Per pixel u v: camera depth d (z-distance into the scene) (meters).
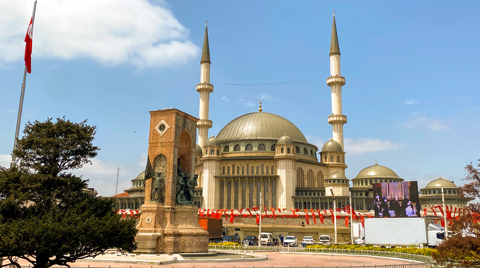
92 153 36.38
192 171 49.31
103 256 40.38
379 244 65.25
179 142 49.53
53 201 32.19
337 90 134.12
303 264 41.72
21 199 29.44
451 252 31.61
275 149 122.88
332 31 138.50
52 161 34.56
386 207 99.38
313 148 136.50
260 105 146.75
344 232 96.25
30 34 38.84
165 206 44.50
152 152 46.41
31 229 24.88
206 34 145.62
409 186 98.31
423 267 41.03
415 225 63.84
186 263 38.19
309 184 124.69
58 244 25.47
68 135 34.94
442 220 78.81
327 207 112.75
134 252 42.22
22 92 37.22
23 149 34.66
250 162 120.19
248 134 128.62
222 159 121.56
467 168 34.72
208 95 139.88
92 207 32.53
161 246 42.62
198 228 45.50
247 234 101.19
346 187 116.25
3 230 24.66
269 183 116.31
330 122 134.50
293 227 99.19
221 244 65.81
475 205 33.47
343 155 132.00
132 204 130.75
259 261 44.06
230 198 118.12
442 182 137.75
